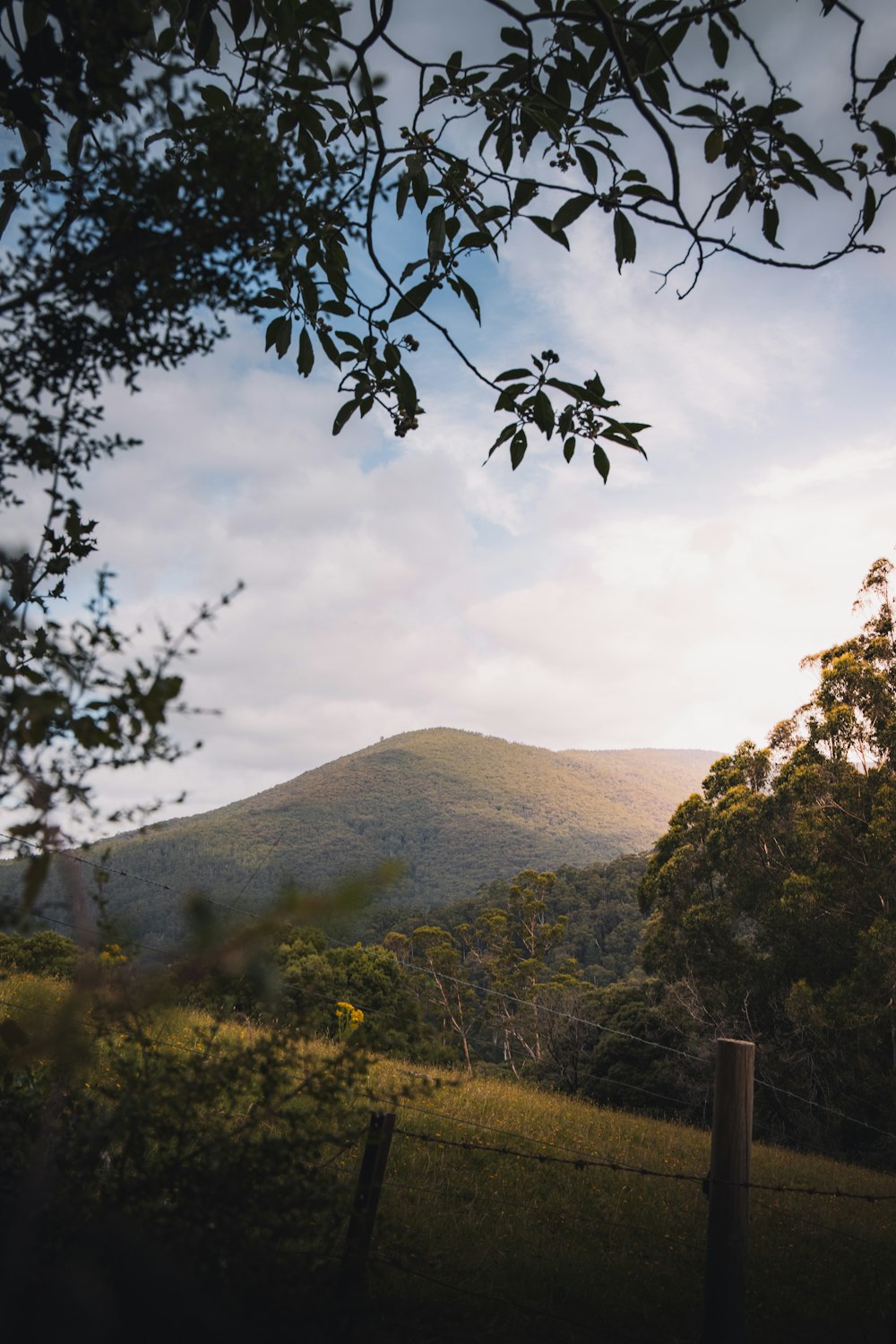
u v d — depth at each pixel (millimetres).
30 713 977
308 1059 1447
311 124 2146
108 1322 930
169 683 1049
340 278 2379
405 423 2615
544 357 2246
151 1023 1209
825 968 24812
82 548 1412
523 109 2131
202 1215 1255
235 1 1900
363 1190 1933
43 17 1386
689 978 26969
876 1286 5863
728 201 2066
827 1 1834
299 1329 1282
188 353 1253
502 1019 34812
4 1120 1243
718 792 30203
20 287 1186
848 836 24156
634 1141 10680
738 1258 3156
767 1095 23656
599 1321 3904
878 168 1954
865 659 26953
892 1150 20328
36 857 971
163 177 1188
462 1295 3410
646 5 1855
